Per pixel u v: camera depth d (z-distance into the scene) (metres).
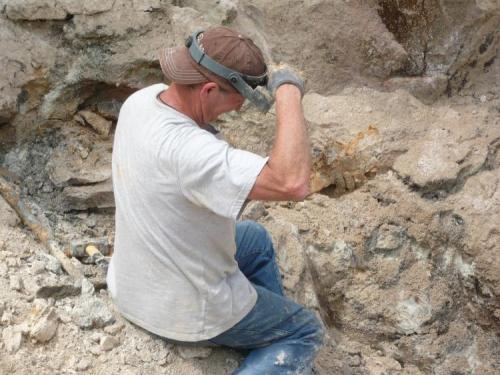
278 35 3.66
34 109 3.23
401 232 3.24
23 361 2.24
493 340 3.19
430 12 3.88
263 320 2.38
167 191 2.12
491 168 3.38
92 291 2.58
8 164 3.22
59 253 2.77
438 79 3.86
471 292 3.21
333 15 3.73
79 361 2.32
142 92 2.27
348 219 3.26
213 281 2.27
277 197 2.04
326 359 2.96
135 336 2.45
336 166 3.43
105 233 3.19
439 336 3.12
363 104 3.58
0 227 2.75
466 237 3.18
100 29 3.20
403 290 3.17
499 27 3.92
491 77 3.99
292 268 3.00
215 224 2.19
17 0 3.11
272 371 2.38
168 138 2.09
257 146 3.46
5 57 3.12
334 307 3.18
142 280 2.32
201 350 2.47
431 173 3.26
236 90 2.11
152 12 3.30
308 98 3.58
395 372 3.05
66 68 3.23
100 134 3.37
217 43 2.06
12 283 2.46
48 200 3.20
